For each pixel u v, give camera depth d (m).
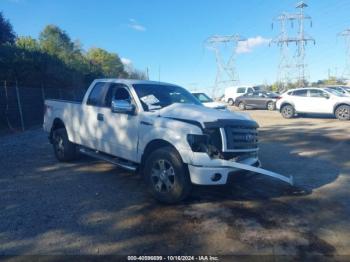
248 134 5.12
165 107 5.52
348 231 4.04
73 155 7.50
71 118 7.20
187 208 4.77
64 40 55.22
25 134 13.33
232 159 4.84
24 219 4.31
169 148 4.86
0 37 24.48
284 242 3.74
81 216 4.43
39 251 3.50
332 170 7.00
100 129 6.30
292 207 4.83
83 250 3.53
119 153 5.87
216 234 3.93
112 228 4.07
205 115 4.96
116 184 5.93
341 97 17.33
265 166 7.36
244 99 28.41
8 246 3.59
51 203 4.92
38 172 6.73
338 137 11.46
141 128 5.34
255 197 5.26
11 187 5.70
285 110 19.30
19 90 15.35
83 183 5.97
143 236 3.87
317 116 19.97
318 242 3.75
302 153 8.85
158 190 4.91
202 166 4.52
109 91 6.34
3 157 8.29
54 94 19.52
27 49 18.89
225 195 5.33
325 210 4.72
